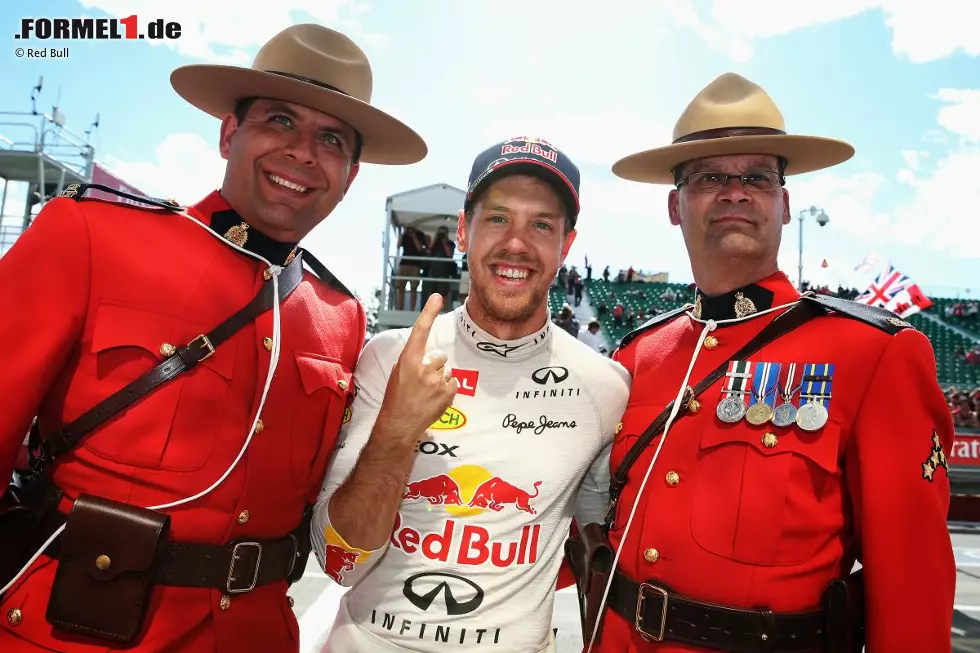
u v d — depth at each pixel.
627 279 37.50
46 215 1.76
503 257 2.04
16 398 1.61
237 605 1.77
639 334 2.55
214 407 1.78
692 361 2.07
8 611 1.61
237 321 1.85
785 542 1.77
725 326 2.13
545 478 1.98
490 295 2.05
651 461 2.03
